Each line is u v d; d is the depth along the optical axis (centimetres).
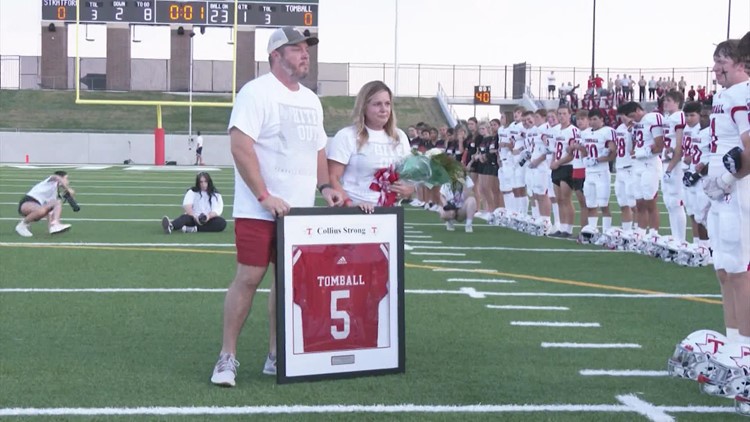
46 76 4659
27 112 4375
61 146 3994
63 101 4494
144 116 4444
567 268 1000
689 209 1044
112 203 1812
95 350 598
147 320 692
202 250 1097
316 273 528
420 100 4841
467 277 921
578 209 1908
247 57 4250
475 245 1212
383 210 545
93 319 692
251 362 576
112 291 809
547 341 637
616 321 707
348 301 536
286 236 518
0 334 638
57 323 676
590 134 1240
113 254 1050
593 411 477
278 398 495
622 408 482
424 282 884
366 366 541
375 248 543
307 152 533
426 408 478
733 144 625
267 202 509
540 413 472
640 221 1171
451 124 4538
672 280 923
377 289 544
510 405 485
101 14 3406
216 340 630
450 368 562
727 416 471
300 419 458
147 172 3078
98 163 3984
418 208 1916
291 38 520
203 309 735
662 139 1114
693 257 1026
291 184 528
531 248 1185
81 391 504
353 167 590
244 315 529
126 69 4566
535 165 1364
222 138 3978
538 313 736
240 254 523
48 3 3491
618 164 1202
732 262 531
